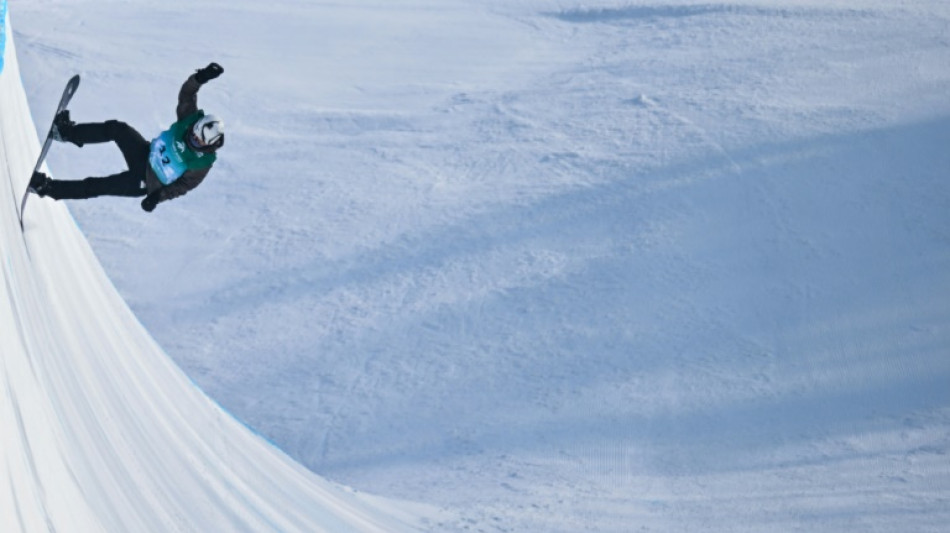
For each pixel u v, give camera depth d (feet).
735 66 171.22
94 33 191.72
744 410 85.05
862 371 90.22
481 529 61.62
